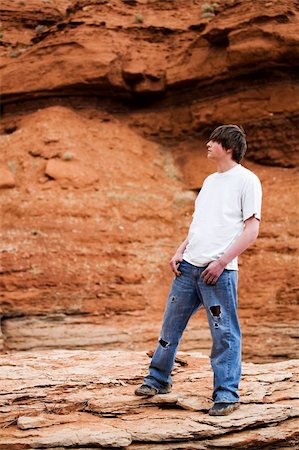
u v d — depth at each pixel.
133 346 22.11
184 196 29.16
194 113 31.50
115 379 9.45
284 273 24.28
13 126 32.34
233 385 8.24
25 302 23.36
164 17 33.94
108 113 32.66
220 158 8.39
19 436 7.88
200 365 10.48
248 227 8.09
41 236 25.70
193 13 34.22
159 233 27.19
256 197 8.12
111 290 24.14
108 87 32.22
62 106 32.28
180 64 31.69
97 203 27.33
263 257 25.09
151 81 32.25
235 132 8.36
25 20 41.88
